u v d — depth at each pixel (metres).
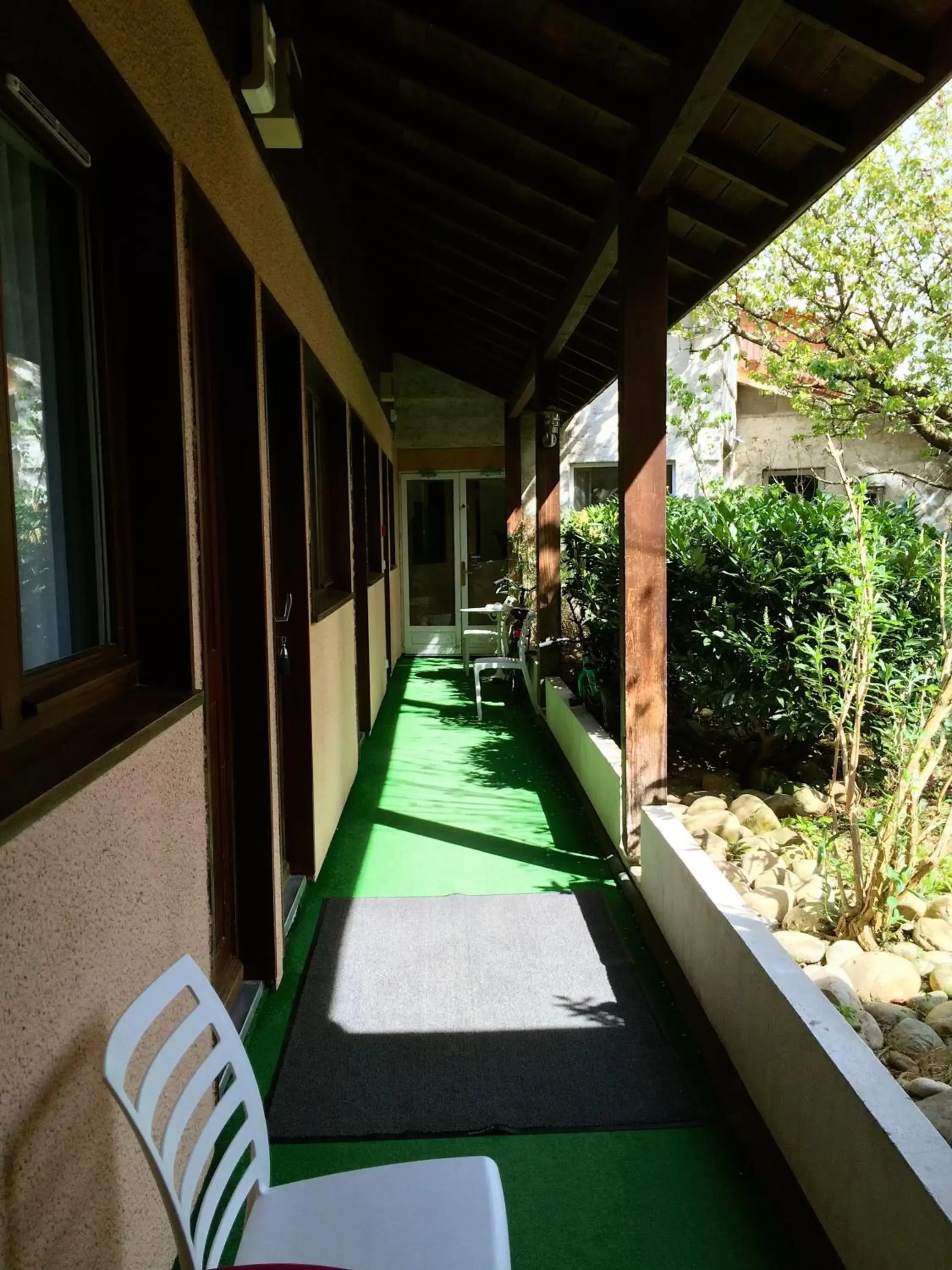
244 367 2.72
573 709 5.59
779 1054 2.06
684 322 9.42
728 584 4.33
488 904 3.60
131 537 1.88
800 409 9.00
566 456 10.52
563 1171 2.10
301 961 3.15
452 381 10.20
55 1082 1.22
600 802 4.42
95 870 1.38
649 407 3.46
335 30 3.40
